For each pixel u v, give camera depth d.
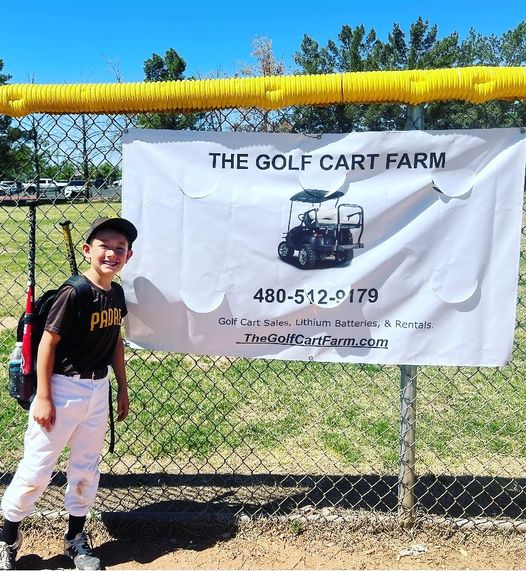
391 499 3.66
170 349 3.27
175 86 3.00
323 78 2.94
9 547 2.96
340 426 4.75
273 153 3.09
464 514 3.45
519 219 3.01
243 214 3.13
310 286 3.14
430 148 3.01
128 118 3.24
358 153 3.05
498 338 3.10
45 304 2.89
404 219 3.07
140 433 4.26
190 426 4.72
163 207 3.18
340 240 3.10
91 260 2.91
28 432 2.89
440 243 3.06
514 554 3.16
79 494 3.01
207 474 4.01
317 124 3.17
